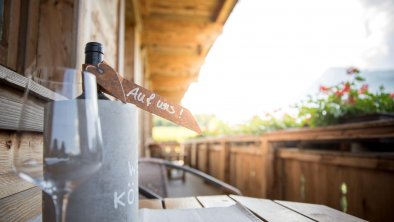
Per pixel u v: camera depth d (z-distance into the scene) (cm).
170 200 117
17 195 71
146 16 459
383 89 266
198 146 829
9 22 94
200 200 117
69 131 47
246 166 396
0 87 63
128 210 61
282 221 85
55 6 119
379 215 165
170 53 664
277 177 294
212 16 472
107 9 218
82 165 47
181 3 428
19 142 51
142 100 73
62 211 49
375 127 158
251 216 87
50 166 47
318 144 252
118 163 60
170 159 931
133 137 64
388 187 158
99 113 58
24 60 102
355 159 183
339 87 281
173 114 76
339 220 86
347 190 193
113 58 249
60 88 54
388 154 158
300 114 318
